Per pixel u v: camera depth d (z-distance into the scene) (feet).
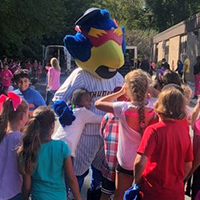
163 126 9.95
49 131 10.39
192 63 86.89
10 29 73.00
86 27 14.46
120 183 12.33
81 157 14.61
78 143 14.53
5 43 79.15
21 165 9.91
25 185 10.13
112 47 14.38
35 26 77.00
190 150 10.23
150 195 10.06
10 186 10.19
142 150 9.82
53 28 82.79
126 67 67.77
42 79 95.14
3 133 10.41
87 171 15.16
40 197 10.12
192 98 53.06
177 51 107.14
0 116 10.50
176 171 10.03
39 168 10.19
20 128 10.84
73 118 13.66
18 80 16.46
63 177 10.58
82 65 14.96
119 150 12.11
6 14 70.28
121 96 13.34
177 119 10.05
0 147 10.38
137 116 11.44
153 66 101.76
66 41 14.85
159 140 9.80
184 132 10.14
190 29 88.79
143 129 11.50
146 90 11.47
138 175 9.91
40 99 16.72
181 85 14.97
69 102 14.87
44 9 72.38
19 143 10.15
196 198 10.82
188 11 152.66
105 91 15.11
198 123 11.01
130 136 11.65
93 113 14.12
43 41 141.59
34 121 10.13
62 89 15.28
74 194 10.55
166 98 10.02
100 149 14.66
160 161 9.87
